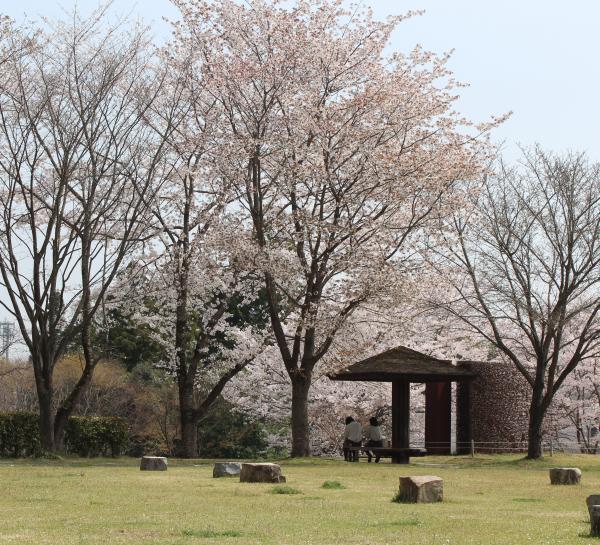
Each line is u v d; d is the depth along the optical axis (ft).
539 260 100.73
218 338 149.59
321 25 100.27
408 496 45.88
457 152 98.43
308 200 101.04
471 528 34.09
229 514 38.86
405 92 99.19
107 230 104.47
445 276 102.89
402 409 97.19
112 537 30.71
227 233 99.30
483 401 115.14
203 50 101.86
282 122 97.14
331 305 102.27
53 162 91.50
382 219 97.50
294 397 98.37
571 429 162.40
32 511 39.83
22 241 92.99
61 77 93.97
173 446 157.38
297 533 32.22
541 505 45.47
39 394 93.45
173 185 108.99
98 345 156.25
